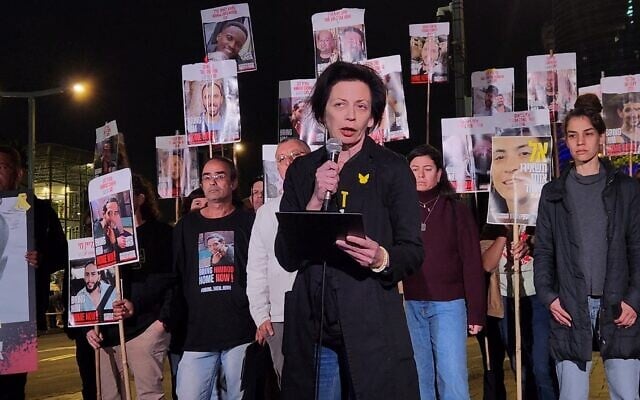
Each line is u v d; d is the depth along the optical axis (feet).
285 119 21.57
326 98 9.96
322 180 9.03
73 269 17.60
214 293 16.92
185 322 17.20
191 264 17.30
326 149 9.60
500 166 17.01
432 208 17.12
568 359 14.37
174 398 19.38
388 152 9.82
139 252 17.87
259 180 22.50
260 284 16.28
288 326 9.87
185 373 16.88
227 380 17.01
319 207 9.39
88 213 19.99
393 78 20.90
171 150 25.23
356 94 9.77
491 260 18.90
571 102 22.00
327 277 9.50
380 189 9.57
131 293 17.54
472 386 27.02
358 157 9.82
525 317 19.24
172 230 18.72
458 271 16.96
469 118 20.04
